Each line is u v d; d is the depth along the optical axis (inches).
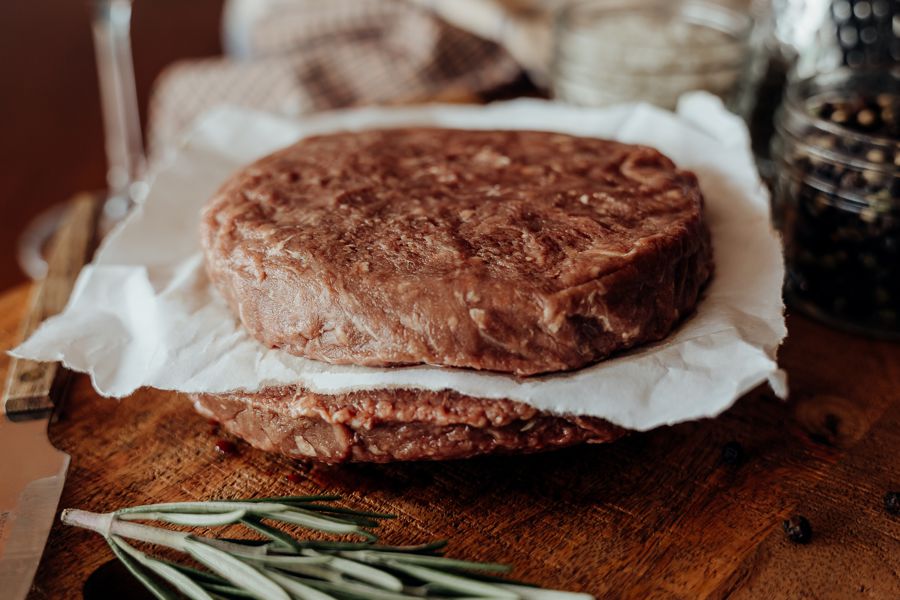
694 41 14.9
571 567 8.9
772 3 14.5
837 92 12.6
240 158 13.1
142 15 30.9
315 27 19.6
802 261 11.9
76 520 8.8
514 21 17.5
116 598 9.0
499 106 13.8
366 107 15.4
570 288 9.0
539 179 10.7
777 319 9.9
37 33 30.3
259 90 18.9
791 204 12.0
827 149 11.4
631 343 9.4
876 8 13.3
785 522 9.1
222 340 9.9
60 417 10.5
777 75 14.5
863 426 10.4
